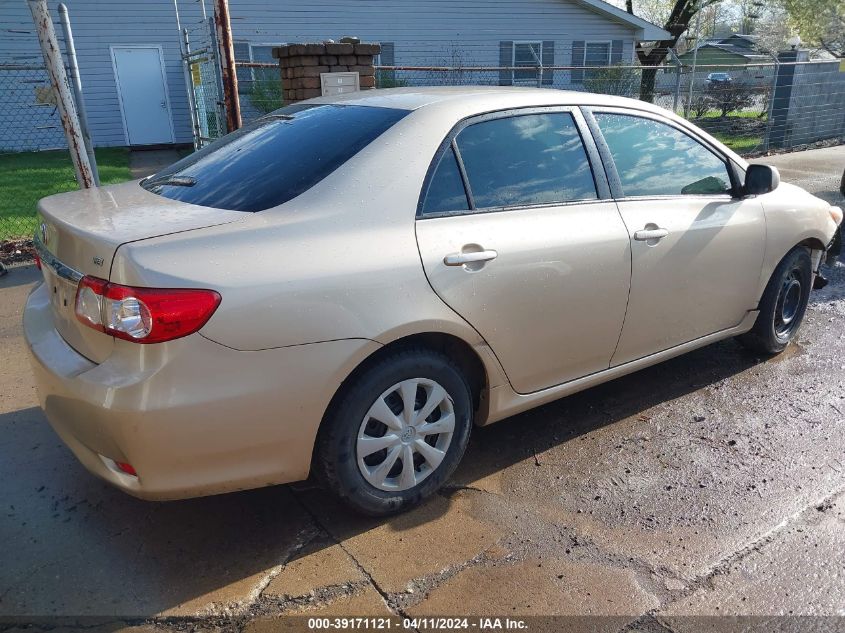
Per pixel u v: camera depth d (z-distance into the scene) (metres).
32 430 3.53
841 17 24.17
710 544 2.71
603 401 3.90
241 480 2.41
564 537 2.75
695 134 3.76
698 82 18.53
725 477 3.16
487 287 2.79
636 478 3.15
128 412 2.17
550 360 3.14
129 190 3.08
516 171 3.01
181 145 16.92
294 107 3.46
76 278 2.37
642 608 2.39
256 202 2.61
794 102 15.27
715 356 4.50
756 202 3.94
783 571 2.57
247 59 16.64
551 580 2.51
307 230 2.46
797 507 2.94
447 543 2.71
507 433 3.55
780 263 4.15
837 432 3.54
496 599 2.42
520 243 2.89
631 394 3.98
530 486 3.09
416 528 2.79
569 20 18.97
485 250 2.78
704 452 3.37
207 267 2.25
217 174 2.95
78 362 2.41
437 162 2.79
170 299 2.16
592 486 3.09
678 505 2.95
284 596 2.42
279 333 2.33
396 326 2.55
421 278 2.62
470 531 2.78
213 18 7.62
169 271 2.20
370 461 2.74
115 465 2.38
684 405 3.84
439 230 2.70
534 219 2.97
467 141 2.91
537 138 3.12
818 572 2.56
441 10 17.80
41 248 2.74
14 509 2.89
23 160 13.77
